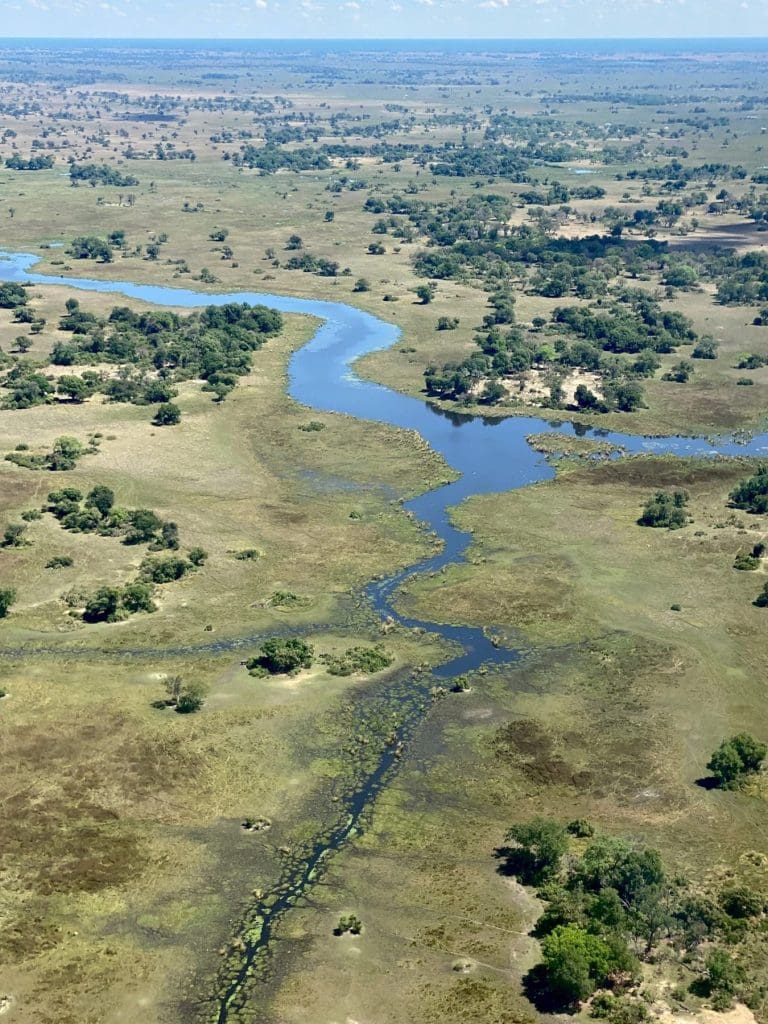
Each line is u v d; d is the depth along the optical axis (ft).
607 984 289.94
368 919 316.40
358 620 482.69
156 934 311.47
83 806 361.51
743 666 444.96
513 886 327.06
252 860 340.39
